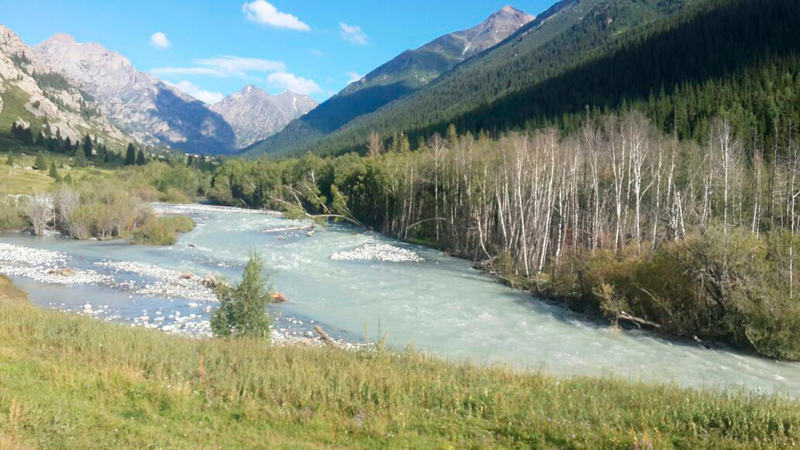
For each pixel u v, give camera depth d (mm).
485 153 69125
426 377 14281
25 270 41781
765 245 28344
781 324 24828
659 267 30391
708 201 47875
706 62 121812
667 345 27203
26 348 15039
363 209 94062
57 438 9492
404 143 116625
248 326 19969
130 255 52500
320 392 12789
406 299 36562
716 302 28266
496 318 32031
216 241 64375
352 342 25688
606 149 57750
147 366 14102
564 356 24688
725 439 10352
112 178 132875
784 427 11055
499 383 14180
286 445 10172
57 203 67500
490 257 52000
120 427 10391
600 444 10188
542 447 10250
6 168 117875
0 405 10562
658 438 10281
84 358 14289
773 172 45812
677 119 85188
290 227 81875
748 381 21562
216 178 135000
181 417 11250
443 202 71500
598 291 32188
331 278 43438
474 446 10320
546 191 53219
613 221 52688
